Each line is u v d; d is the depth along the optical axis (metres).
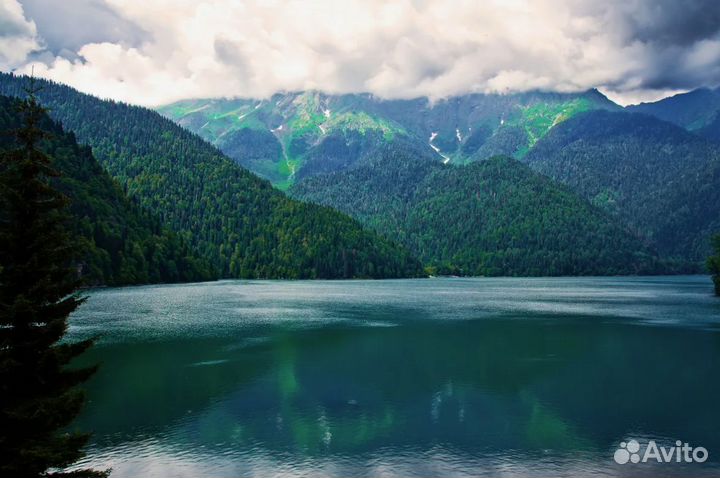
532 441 36.72
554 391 48.47
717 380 52.47
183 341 71.88
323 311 110.44
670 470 32.53
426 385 50.38
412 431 38.50
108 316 97.69
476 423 40.09
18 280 22.38
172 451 34.94
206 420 40.47
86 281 24.36
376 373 54.81
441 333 80.25
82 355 62.72
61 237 23.38
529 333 80.56
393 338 75.62
